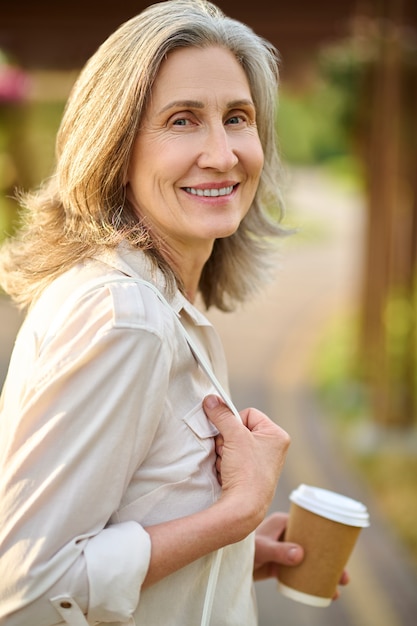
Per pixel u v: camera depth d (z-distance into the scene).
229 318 11.48
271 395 7.81
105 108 1.56
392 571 4.39
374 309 7.64
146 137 1.58
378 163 7.25
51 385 1.34
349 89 7.29
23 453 1.34
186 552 1.41
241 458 1.52
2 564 1.32
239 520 1.46
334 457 6.13
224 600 1.61
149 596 1.47
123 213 1.62
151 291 1.46
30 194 1.87
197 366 1.56
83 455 1.33
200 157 1.57
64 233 1.66
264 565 1.95
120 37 1.58
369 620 3.88
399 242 6.28
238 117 1.66
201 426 1.53
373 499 5.35
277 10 7.14
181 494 1.48
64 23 7.25
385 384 6.32
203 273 2.07
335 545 1.85
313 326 11.04
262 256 2.07
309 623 3.83
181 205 1.61
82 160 1.58
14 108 9.59
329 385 7.84
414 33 6.31
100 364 1.35
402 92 6.23
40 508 1.32
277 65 1.82
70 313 1.42
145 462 1.45
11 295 1.83
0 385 6.94
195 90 1.55
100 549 1.33
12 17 7.38
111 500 1.36
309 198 28.52
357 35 7.03
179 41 1.55
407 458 6.01
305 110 35.47
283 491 5.43
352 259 17.27
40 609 1.32
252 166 1.67
